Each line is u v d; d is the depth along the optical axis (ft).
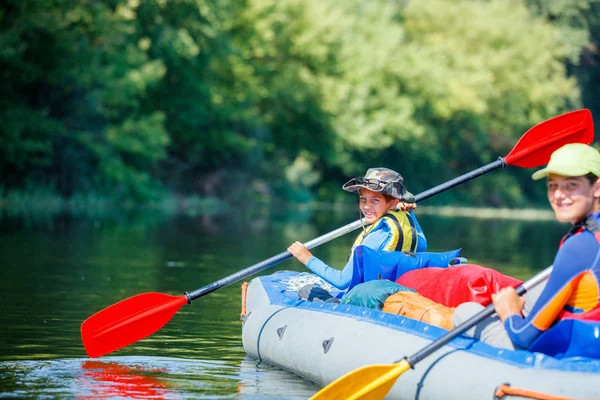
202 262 71.10
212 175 224.53
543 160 35.88
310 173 258.78
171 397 27.22
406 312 28.17
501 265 75.15
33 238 89.61
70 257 72.13
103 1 175.42
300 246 34.99
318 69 249.96
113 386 28.60
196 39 203.31
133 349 35.68
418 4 340.59
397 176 34.06
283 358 31.45
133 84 171.32
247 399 27.22
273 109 246.27
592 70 316.60
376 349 26.66
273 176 247.70
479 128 314.76
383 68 278.87
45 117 165.37
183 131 214.69
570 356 22.39
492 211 287.48
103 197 181.06
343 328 29.07
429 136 297.94
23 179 168.86
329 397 24.13
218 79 225.56
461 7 338.75
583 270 22.08
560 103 323.16
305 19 243.19
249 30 229.45
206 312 46.50
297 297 36.19
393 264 31.78
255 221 142.31
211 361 33.60
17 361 32.40
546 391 20.98
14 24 152.15
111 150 180.86
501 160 36.11
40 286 53.36
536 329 22.39
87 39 169.07
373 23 297.33
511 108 324.80
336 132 253.24
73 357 33.50
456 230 137.80
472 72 313.12
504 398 21.39
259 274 64.44
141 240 93.40
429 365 24.23
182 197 214.69
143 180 188.24
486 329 24.61
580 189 22.61
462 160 330.95
